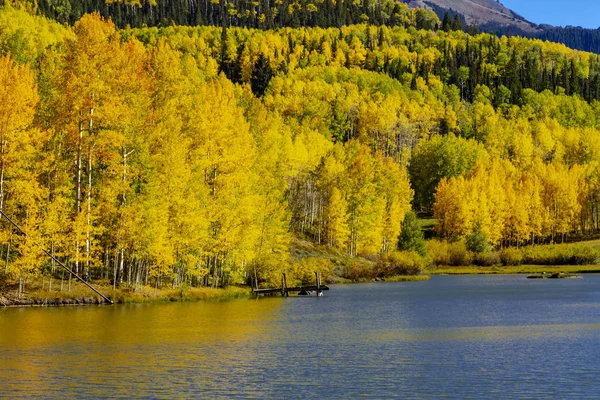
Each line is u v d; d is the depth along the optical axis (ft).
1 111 173.68
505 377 94.02
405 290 261.24
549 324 149.69
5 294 173.88
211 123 225.15
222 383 90.22
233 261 231.71
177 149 202.28
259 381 91.50
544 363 103.40
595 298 215.31
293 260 301.63
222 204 220.84
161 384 89.40
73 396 83.35
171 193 198.59
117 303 186.09
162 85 270.67
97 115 186.70
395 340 126.62
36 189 175.11
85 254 189.06
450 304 200.03
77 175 187.01
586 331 137.49
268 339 126.62
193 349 115.03
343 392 86.02
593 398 82.94
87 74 188.03
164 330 136.15
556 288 262.88
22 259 170.81
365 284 304.71
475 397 83.71
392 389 87.56
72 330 134.41
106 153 191.93
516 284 290.56
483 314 171.53
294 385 89.45
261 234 250.98
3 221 180.65
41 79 238.48
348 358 107.55
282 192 325.83
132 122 200.54
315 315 168.14
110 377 93.15
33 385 88.48
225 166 226.17
